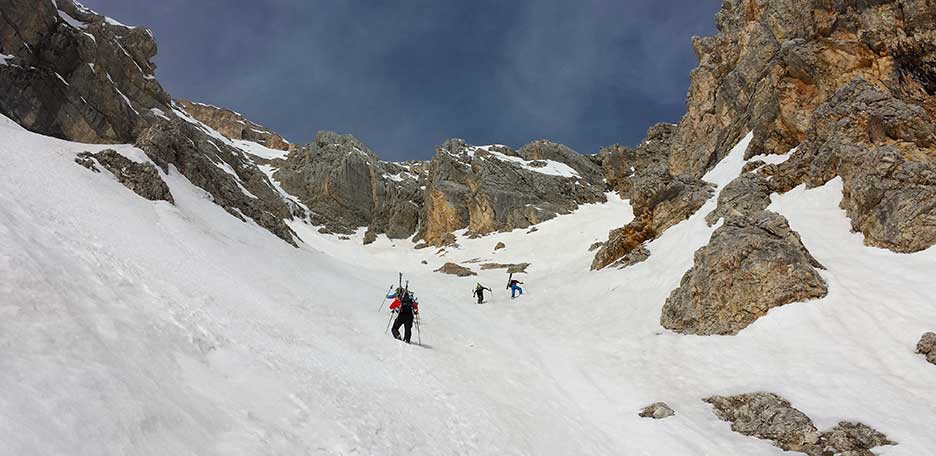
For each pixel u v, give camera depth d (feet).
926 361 47.65
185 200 108.78
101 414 19.53
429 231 235.20
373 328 63.36
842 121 87.10
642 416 48.57
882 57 98.27
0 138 83.92
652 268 97.09
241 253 84.38
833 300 59.67
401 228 250.78
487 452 36.19
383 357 50.85
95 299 30.53
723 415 47.24
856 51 100.89
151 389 23.76
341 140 291.99
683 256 92.53
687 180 117.08
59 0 166.50
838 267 65.92
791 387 48.14
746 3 149.28
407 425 34.88
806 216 81.71
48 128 136.15
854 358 50.65
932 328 51.21
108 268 39.45
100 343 25.08
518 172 239.50
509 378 55.77
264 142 394.32
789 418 42.98
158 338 30.50
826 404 44.24
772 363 53.47
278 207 221.66
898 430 38.93
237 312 46.32
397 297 63.77
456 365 55.52
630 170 252.62
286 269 87.40
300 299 65.51
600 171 270.87
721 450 41.27
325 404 32.37
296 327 50.72
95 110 147.95
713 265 68.23
